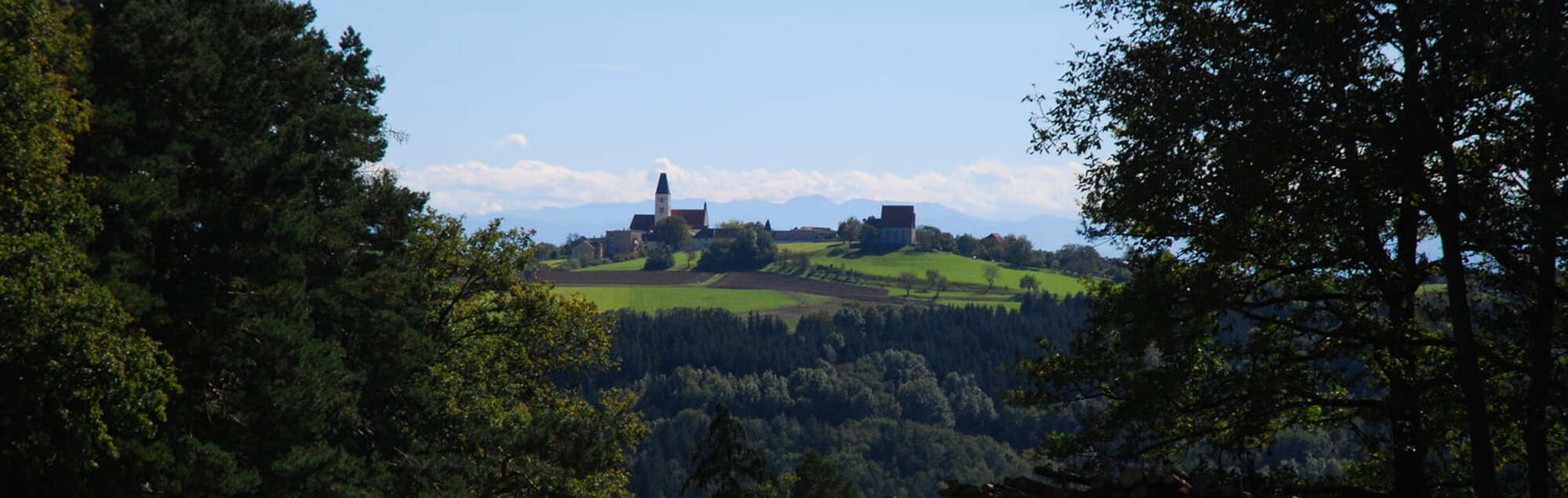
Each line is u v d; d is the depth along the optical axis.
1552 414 30.16
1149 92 30.92
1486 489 28.56
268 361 39.75
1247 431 33.06
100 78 39.28
